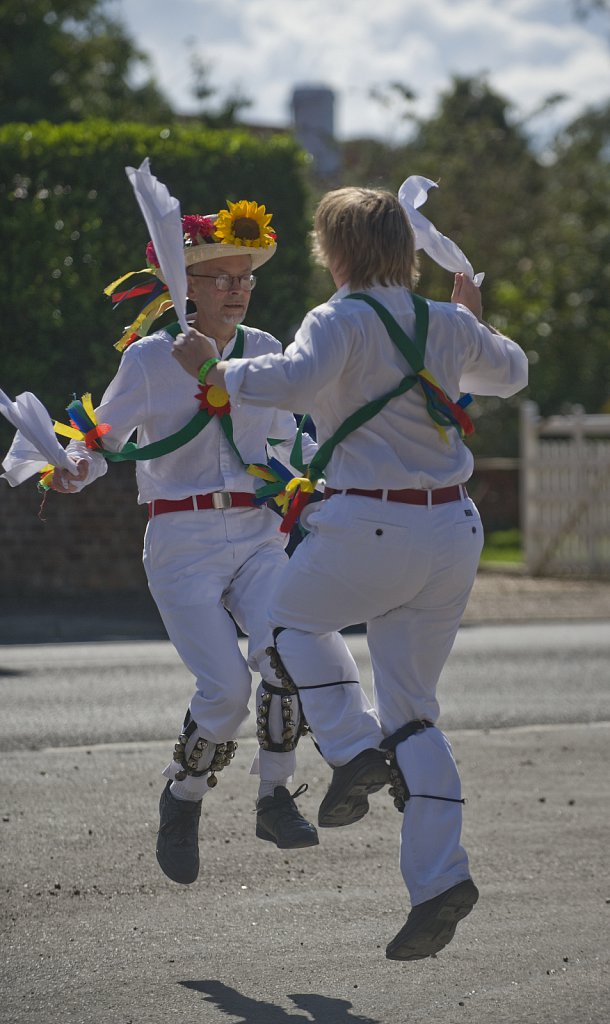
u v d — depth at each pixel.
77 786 12.78
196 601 8.71
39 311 29.12
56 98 53.88
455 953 8.50
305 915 9.23
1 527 29.39
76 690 18.30
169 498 8.84
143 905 9.42
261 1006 7.62
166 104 57.53
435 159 54.12
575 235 57.22
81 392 29.66
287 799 8.78
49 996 7.77
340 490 7.26
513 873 10.12
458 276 7.99
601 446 35.19
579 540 35.59
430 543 7.19
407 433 7.21
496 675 19.94
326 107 74.62
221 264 8.84
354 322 7.05
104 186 29.31
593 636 24.66
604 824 11.49
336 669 7.52
